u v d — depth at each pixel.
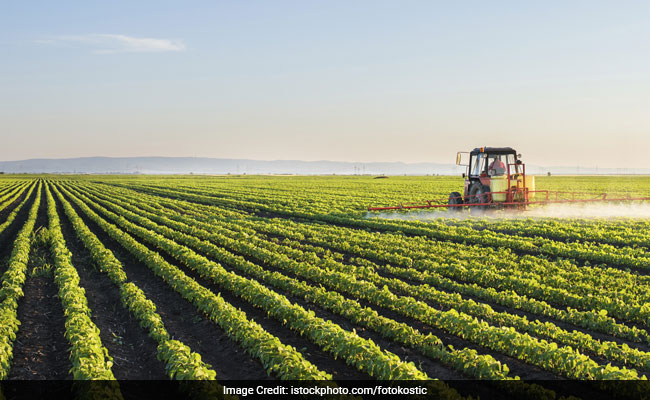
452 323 10.03
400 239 21.30
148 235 22.52
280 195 52.66
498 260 16.39
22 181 106.38
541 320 11.17
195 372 7.62
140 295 11.97
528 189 27.31
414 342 9.45
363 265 16.78
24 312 11.59
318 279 14.16
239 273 15.73
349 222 28.75
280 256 16.86
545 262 16.17
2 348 8.52
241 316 10.30
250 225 27.77
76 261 17.52
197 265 15.70
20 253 16.89
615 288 13.24
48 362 8.93
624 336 9.98
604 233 22.08
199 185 82.00
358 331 10.40
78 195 57.16
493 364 8.09
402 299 11.50
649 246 20.03
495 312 10.82
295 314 10.39
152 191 67.38
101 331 10.42
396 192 55.53
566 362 8.16
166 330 10.62
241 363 8.94
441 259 16.53
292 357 8.19
